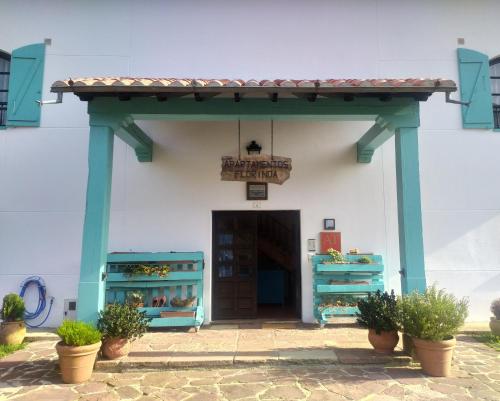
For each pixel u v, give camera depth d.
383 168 7.21
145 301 6.78
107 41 7.33
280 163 6.68
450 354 4.54
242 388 4.23
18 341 5.93
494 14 7.49
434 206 7.12
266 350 5.24
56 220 6.95
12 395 4.09
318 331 6.35
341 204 7.15
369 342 5.45
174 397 4.03
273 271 8.88
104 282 5.14
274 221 8.60
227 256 7.34
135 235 7.03
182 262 6.89
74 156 7.09
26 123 7.10
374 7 7.46
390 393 4.07
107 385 4.33
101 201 5.09
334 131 7.27
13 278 6.82
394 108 5.28
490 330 6.24
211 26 7.40
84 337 4.43
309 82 4.84
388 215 7.14
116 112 5.20
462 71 7.34
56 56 7.27
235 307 7.24
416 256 5.13
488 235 7.08
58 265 6.87
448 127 7.28
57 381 4.46
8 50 7.25
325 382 4.36
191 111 5.23
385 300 5.08
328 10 7.45
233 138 7.22
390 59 7.36
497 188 7.17
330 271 6.82
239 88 4.77
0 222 6.91
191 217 7.10
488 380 4.41
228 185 7.17
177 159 7.19
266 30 7.41
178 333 6.25
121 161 7.16
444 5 7.48
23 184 7.01
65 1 7.36
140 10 7.40
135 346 5.45
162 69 7.31
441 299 4.75
